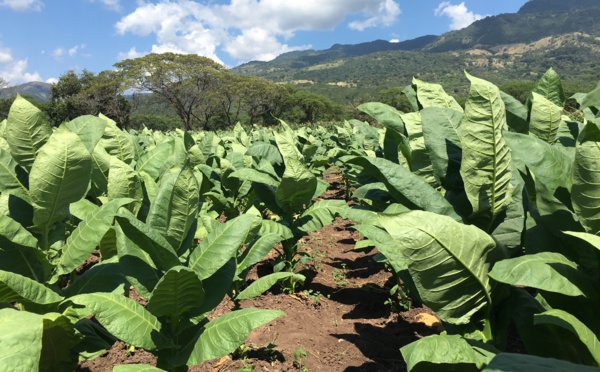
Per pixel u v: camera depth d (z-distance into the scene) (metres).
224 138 11.02
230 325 2.12
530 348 1.96
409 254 1.81
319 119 89.62
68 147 2.46
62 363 2.34
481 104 2.09
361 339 3.44
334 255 5.98
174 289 1.97
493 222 2.39
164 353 2.22
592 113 3.20
